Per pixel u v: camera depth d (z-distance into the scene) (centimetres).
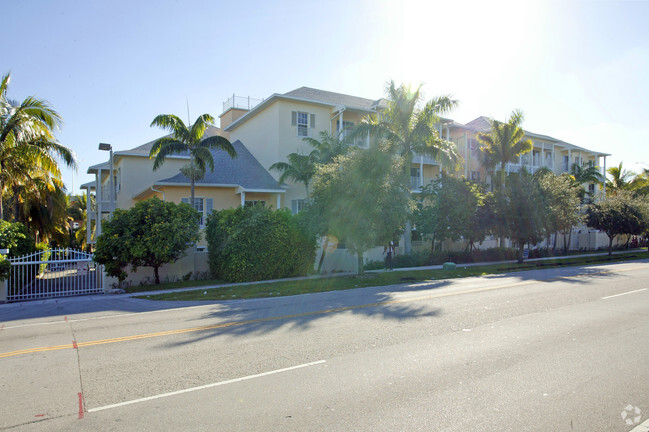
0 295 1442
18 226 1842
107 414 473
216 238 1925
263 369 620
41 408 493
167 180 2347
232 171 2672
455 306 1125
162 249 1652
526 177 2841
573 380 566
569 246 4088
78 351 743
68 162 2088
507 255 3106
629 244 4803
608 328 860
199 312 1138
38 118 2005
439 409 477
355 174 1803
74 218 5141
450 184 2639
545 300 1214
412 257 2633
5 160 1977
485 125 4034
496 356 673
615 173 5062
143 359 683
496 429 429
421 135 2477
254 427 437
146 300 1411
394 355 682
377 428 432
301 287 1647
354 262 2372
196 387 552
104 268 1644
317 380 572
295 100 2822
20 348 777
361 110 2980
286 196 2744
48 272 2114
